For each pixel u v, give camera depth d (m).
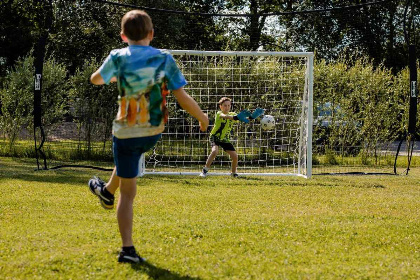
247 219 4.71
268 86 11.81
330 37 23.08
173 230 4.11
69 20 20.45
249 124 11.77
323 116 13.07
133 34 3.20
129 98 3.10
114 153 3.20
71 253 3.36
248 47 23.58
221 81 11.53
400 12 22.86
